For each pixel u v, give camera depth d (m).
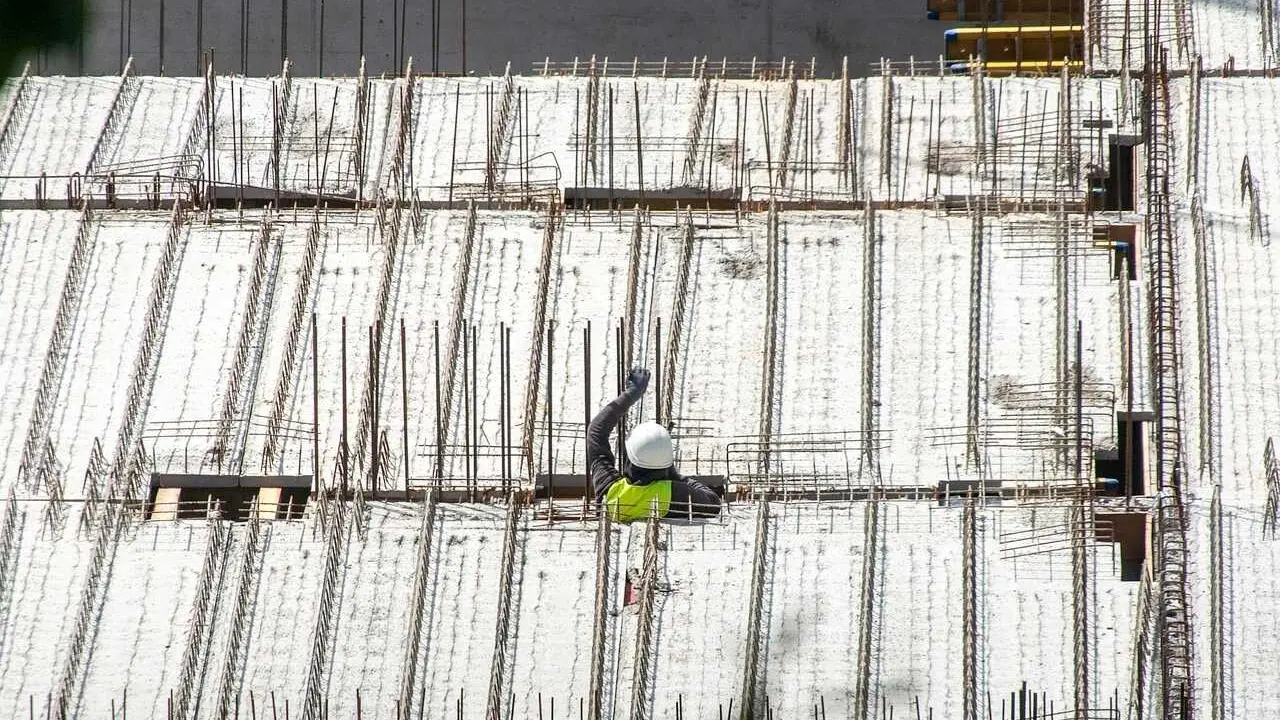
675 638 41.62
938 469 45.16
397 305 49.59
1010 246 49.97
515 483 45.44
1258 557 42.47
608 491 44.16
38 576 43.25
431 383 47.75
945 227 50.62
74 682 41.06
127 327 49.06
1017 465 45.00
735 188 53.28
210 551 43.34
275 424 46.59
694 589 42.50
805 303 49.19
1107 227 50.66
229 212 52.28
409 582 42.97
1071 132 53.38
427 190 53.50
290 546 43.72
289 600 42.62
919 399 46.69
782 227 50.97
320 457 46.09
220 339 48.81
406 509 44.84
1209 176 52.19
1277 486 43.59
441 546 43.69
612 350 48.28
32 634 42.06
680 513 44.34
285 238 51.38
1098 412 45.56
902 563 42.75
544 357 48.22
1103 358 46.81
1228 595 41.78
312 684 40.88
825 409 46.75
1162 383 46.09
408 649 41.47
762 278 49.81
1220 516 43.41
